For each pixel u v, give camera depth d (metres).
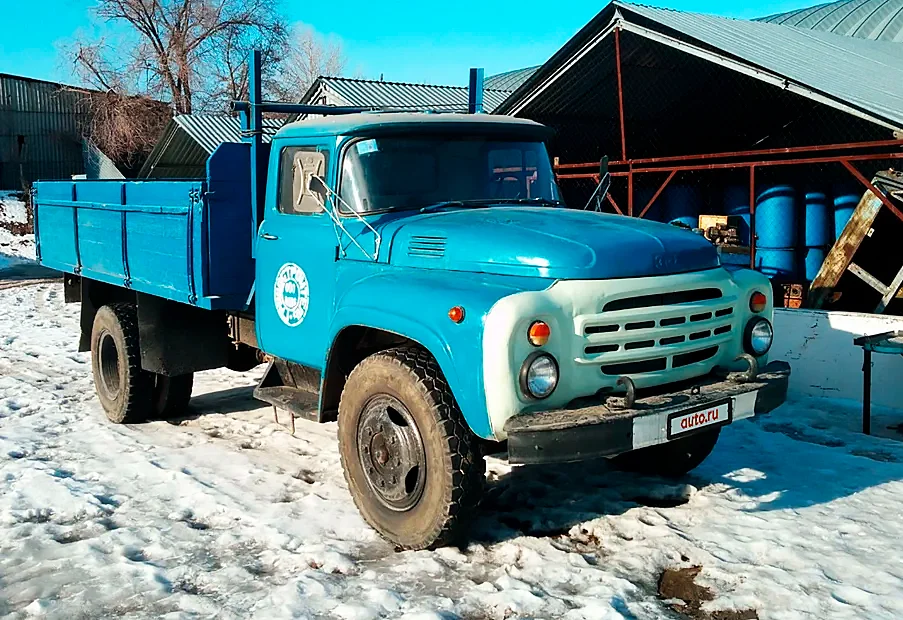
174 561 4.25
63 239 7.99
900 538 4.36
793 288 9.44
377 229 4.70
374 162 4.87
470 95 6.34
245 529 4.60
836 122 10.95
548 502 5.00
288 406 5.09
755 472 5.43
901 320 6.98
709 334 4.38
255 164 5.58
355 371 4.48
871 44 13.91
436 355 3.97
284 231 5.27
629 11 9.86
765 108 11.49
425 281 4.23
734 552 4.23
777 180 11.81
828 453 5.82
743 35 10.91
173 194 5.91
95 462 5.82
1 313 13.87
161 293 6.15
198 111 38.66
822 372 7.45
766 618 3.61
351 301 4.49
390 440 4.31
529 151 5.44
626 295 4.04
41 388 8.24
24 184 35.78
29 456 5.99
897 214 7.91
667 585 3.94
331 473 5.55
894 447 5.99
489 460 5.82
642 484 5.23
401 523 4.30
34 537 4.54
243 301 5.80
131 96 36.88
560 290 3.92
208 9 37.84
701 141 12.71
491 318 3.77
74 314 13.86
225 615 3.67
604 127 12.39
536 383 3.81
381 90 19.88
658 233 4.42
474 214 4.73
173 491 5.24
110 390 7.07
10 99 39.16
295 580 3.92
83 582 4.02
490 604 3.72
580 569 4.05
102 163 38.34
